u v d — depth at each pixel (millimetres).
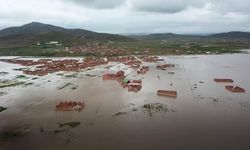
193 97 91000
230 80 120688
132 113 73438
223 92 98812
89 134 59281
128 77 134750
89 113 74188
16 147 53812
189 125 63656
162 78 131625
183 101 85688
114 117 70312
